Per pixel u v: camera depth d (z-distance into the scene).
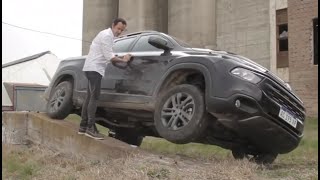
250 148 7.36
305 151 9.34
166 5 28.92
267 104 6.00
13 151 8.11
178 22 27.34
